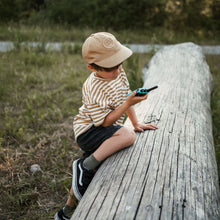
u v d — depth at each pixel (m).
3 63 6.96
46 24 12.54
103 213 1.57
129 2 13.13
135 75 5.08
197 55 5.34
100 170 2.06
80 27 12.78
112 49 1.99
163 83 3.81
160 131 2.43
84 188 2.18
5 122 4.19
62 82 6.10
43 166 3.33
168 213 1.52
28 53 7.90
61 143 3.81
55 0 13.98
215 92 5.35
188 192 1.73
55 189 2.97
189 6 12.92
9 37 9.96
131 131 2.23
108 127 2.21
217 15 12.80
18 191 2.93
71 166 3.34
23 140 3.84
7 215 2.64
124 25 12.98
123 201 1.62
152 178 1.80
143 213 1.51
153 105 3.03
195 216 1.55
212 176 2.09
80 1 13.65
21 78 6.12
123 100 2.26
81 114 2.29
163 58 5.16
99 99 2.09
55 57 7.82
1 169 3.25
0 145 3.63
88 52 2.02
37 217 2.62
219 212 1.75
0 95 5.23
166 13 13.07
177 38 11.59
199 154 2.23
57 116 4.54
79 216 1.63
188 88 3.67
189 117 2.82
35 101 5.06
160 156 2.06
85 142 2.27
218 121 4.38
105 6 13.08
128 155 2.12
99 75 2.12
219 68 7.49
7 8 13.67
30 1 14.64
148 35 12.12
